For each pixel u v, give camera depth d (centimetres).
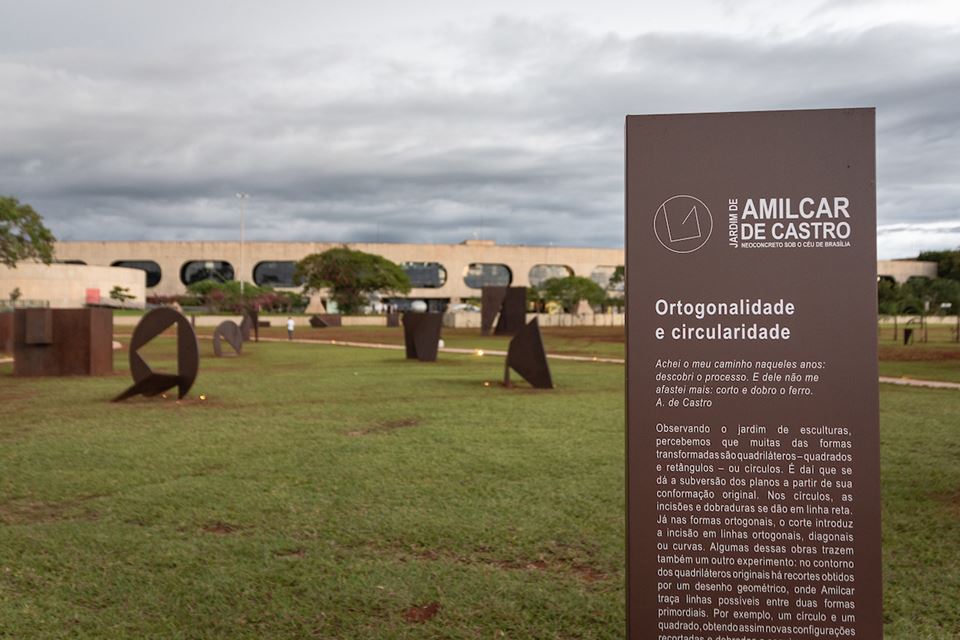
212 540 503
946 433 901
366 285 7081
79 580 432
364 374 1766
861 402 275
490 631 366
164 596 409
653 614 286
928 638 355
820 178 278
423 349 2212
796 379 279
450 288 9919
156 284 9469
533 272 10356
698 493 284
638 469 287
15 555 475
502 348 2892
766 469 280
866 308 275
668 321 285
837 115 277
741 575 281
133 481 670
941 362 2048
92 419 1041
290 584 427
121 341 3192
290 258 9344
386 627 371
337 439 878
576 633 364
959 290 6381
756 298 280
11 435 910
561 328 5050
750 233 281
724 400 282
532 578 435
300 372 1828
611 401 1235
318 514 562
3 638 359
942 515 552
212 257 9225
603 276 10600
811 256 279
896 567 449
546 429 948
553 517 551
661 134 285
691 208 283
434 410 1126
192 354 1265
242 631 368
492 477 681
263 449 816
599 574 442
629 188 287
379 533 516
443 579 430
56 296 6650
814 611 278
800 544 279
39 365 1698
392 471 707
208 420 1031
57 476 690
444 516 555
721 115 282
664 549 285
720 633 282
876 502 274
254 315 3422
